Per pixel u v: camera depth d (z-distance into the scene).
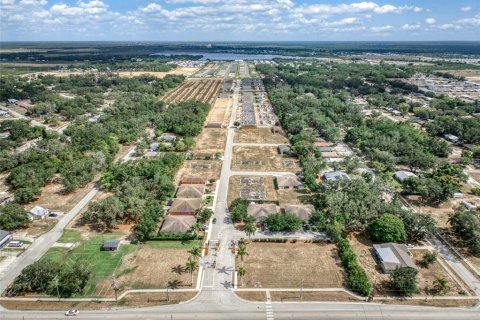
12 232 142.50
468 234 134.62
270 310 104.69
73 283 108.56
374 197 149.25
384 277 118.88
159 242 137.38
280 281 116.62
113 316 102.19
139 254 129.75
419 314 103.56
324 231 144.62
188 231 141.00
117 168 184.75
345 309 105.19
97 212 144.50
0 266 122.69
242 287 113.94
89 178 185.38
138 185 165.00
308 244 136.50
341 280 117.25
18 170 180.38
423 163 199.62
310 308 105.50
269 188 182.38
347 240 134.38
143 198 158.50
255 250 132.75
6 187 181.75
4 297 108.94
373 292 111.88
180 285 114.56
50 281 111.25
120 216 146.62
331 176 189.00
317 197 166.25
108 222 146.25
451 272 122.06
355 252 131.50
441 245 136.88
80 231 144.25
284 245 136.00
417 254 131.25
